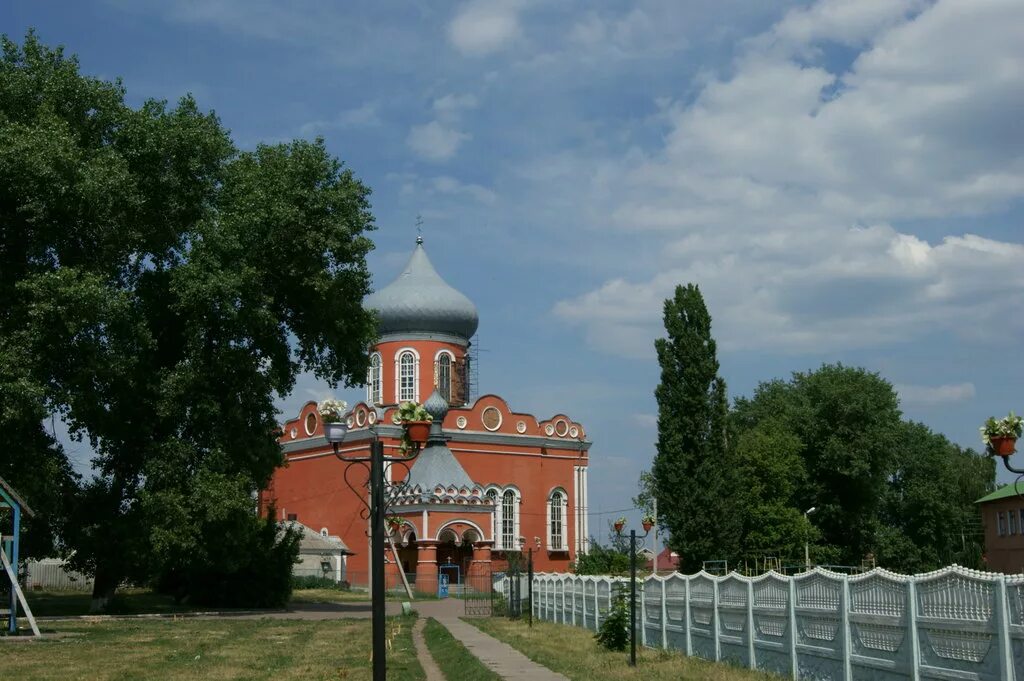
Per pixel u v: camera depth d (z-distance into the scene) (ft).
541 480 272.31
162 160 141.59
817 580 58.54
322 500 264.52
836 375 275.59
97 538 140.67
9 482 125.18
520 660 78.59
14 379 120.37
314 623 127.85
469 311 282.97
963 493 326.24
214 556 149.79
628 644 83.87
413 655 88.12
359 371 162.40
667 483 176.55
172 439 139.13
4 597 149.28
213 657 85.10
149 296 149.38
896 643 50.70
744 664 67.72
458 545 235.81
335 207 149.38
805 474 253.24
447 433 260.21
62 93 135.85
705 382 178.19
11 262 133.18
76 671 75.31
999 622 43.19
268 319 144.05
